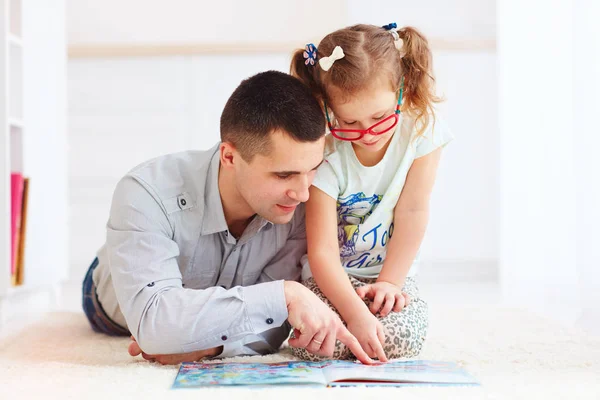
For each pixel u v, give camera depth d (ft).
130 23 12.07
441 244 10.85
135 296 4.03
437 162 4.79
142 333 3.96
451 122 10.80
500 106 8.34
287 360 4.26
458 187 10.84
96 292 5.34
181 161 4.51
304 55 4.44
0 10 6.95
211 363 4.07
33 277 7.89
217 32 12.15
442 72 10.76
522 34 7.76
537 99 7.36
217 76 10.66
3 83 6.92
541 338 4.98
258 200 4.11
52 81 8.41
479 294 8.74
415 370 3.76
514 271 8.02
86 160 10.63
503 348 4.63
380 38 4.30
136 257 4.09
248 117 3.96
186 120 10.66
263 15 12.16
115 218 4.26
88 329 5.73
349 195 4.71
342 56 4.16
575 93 6.31
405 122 4.67
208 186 4.41
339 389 3.37
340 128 4.41
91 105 10.61
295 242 4.83
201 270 4.62
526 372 3.88
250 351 4.45
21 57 7.82
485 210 10.85
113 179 10.64
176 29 12.13
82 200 10.65
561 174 6.77
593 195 6.04
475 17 11.91
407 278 4.94
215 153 4.47
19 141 7.77
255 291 3.94
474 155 10.82
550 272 7.00
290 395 3.25
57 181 8.48
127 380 3.66
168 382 3.60
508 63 8.15
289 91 3.98
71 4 12.00
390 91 4.24
